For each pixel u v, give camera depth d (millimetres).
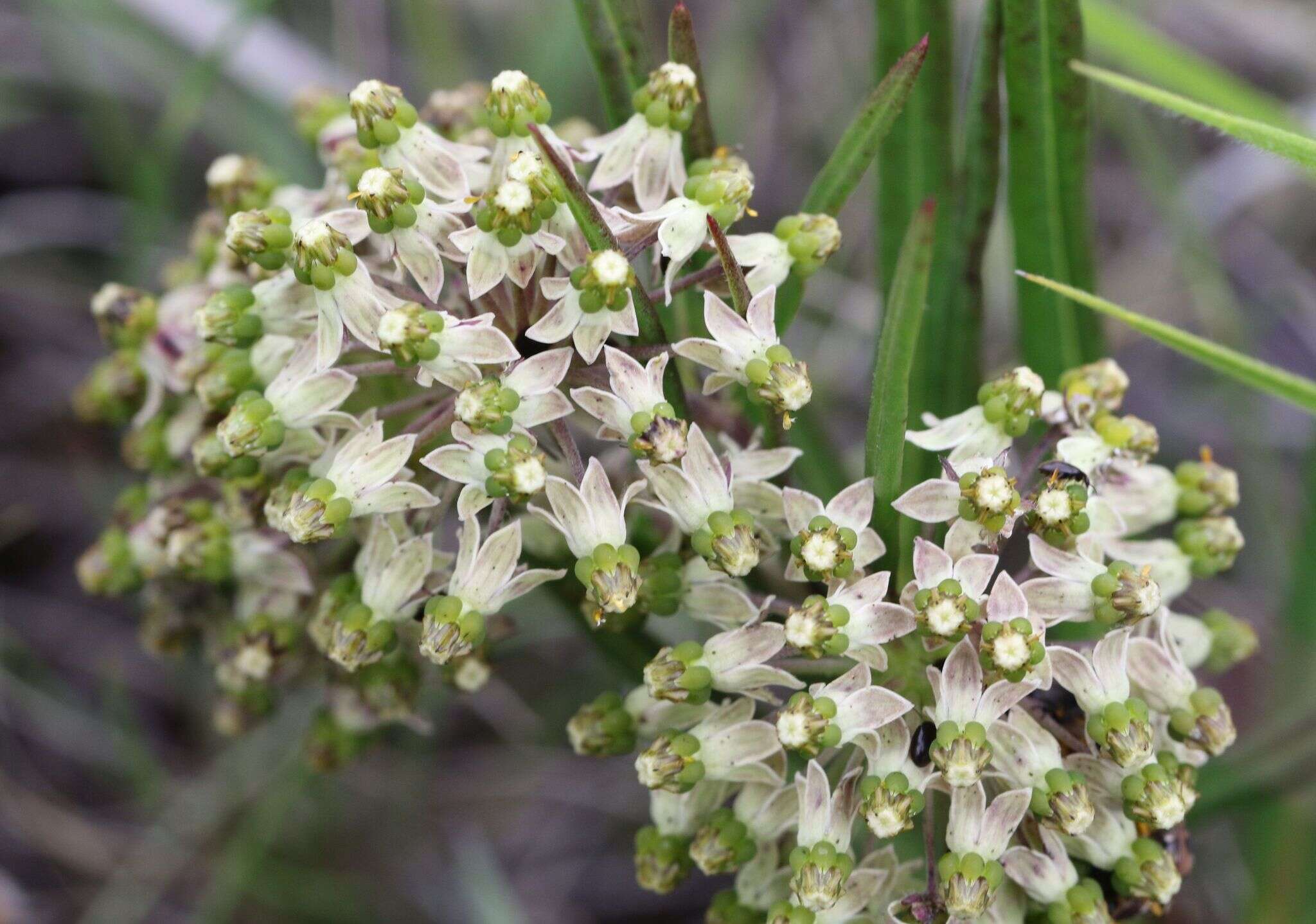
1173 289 432
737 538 292
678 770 297
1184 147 435
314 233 292
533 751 396
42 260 429
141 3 396
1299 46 448
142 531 327
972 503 293
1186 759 304
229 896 371
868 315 406
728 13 462
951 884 290
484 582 294
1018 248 329
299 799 388
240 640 319
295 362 299
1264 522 385
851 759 297
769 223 447
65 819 388
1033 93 320
